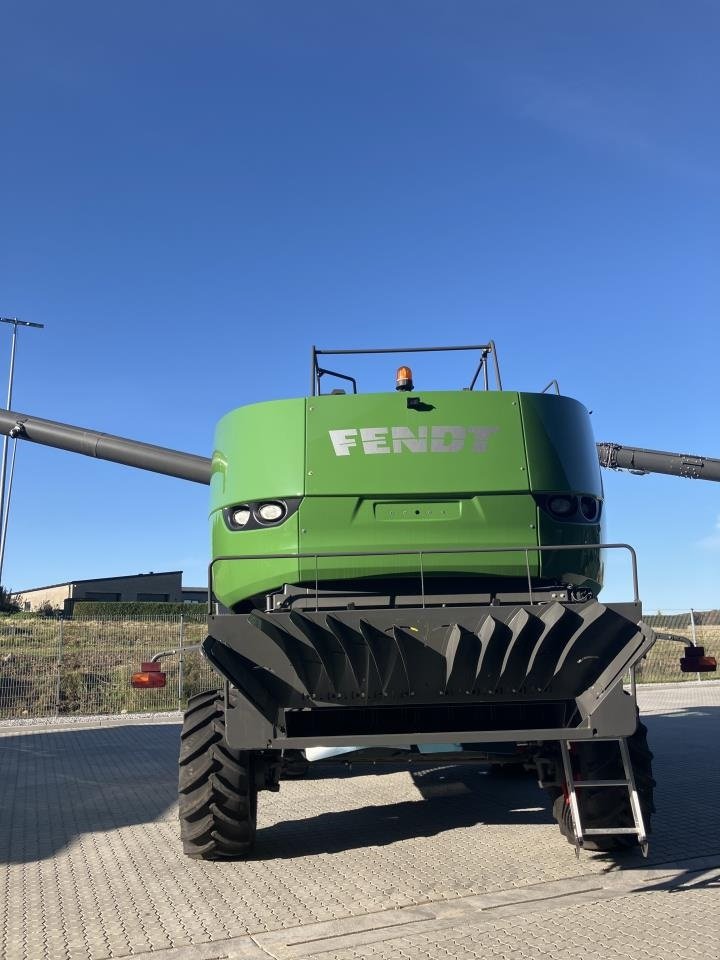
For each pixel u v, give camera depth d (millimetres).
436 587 5000
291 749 4730
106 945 4016
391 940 3936
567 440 5164
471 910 4355
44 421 15727
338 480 4926
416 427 5004
